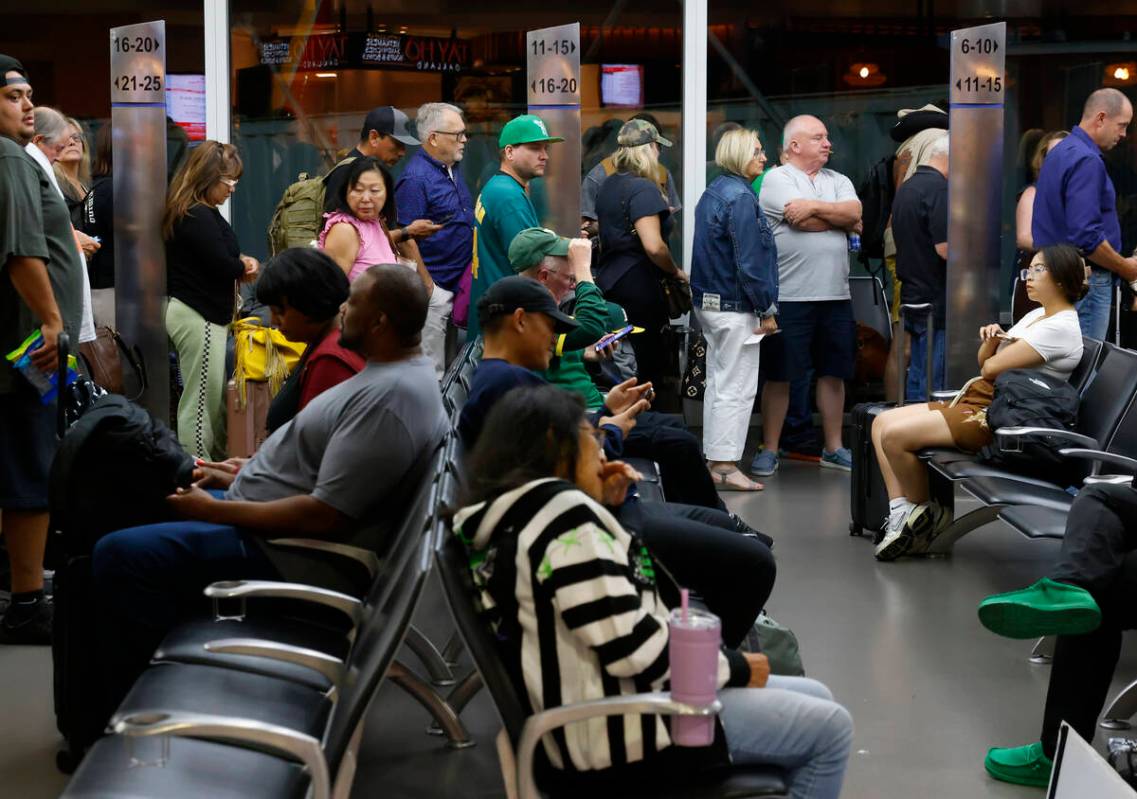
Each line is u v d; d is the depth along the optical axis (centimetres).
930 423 610
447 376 520
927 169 822
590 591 255
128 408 380
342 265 630
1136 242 927
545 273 549
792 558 634
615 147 898
